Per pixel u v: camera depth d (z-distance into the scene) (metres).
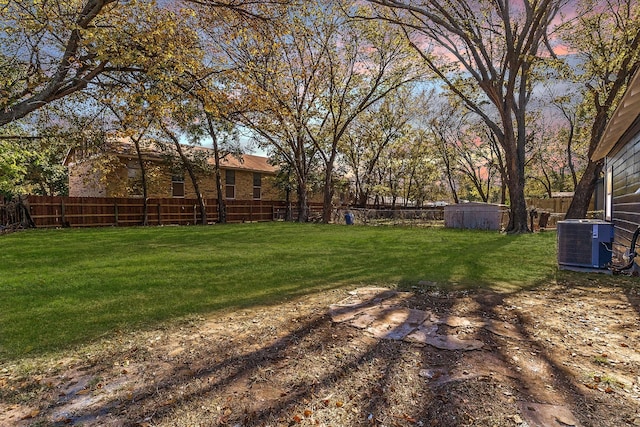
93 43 6.70
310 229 13.47
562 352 2.55
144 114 7.58
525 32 9.93
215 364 2.49
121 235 11.30
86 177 17.83
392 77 17.14
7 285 4.77
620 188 6.67
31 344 2.88
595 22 10.64
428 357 2.49
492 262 6.01
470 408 1.89
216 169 19.03
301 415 1.90
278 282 4.86
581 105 13.56
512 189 11.56
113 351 2.74
